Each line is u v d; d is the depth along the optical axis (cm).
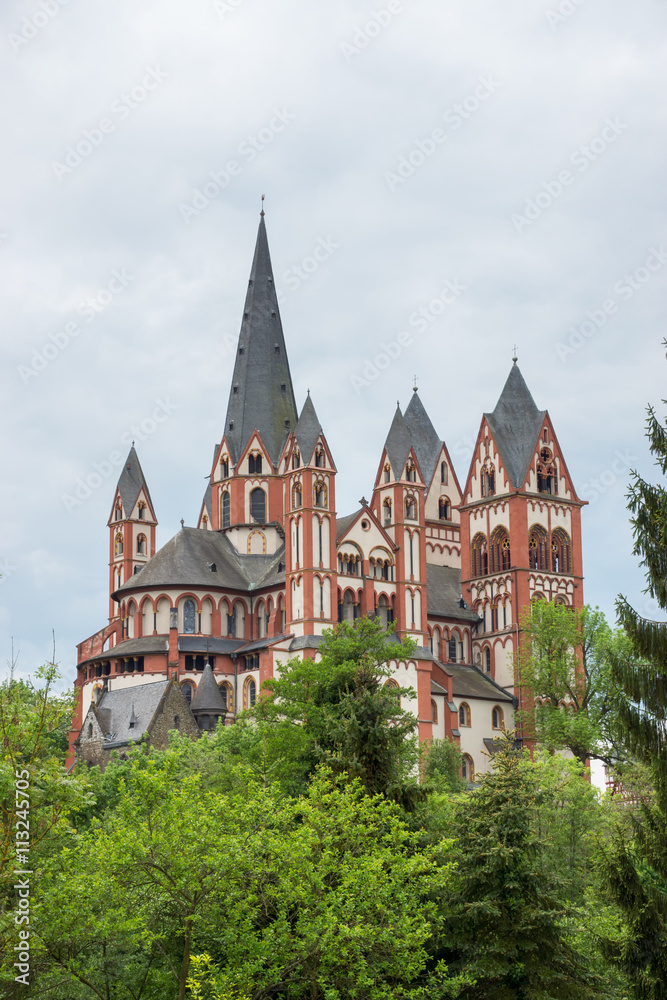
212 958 5041
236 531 14925
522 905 5488
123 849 4609
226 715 12988
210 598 13888
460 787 10869
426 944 5541
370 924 4797
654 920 4956
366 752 6391
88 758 12119
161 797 4881
